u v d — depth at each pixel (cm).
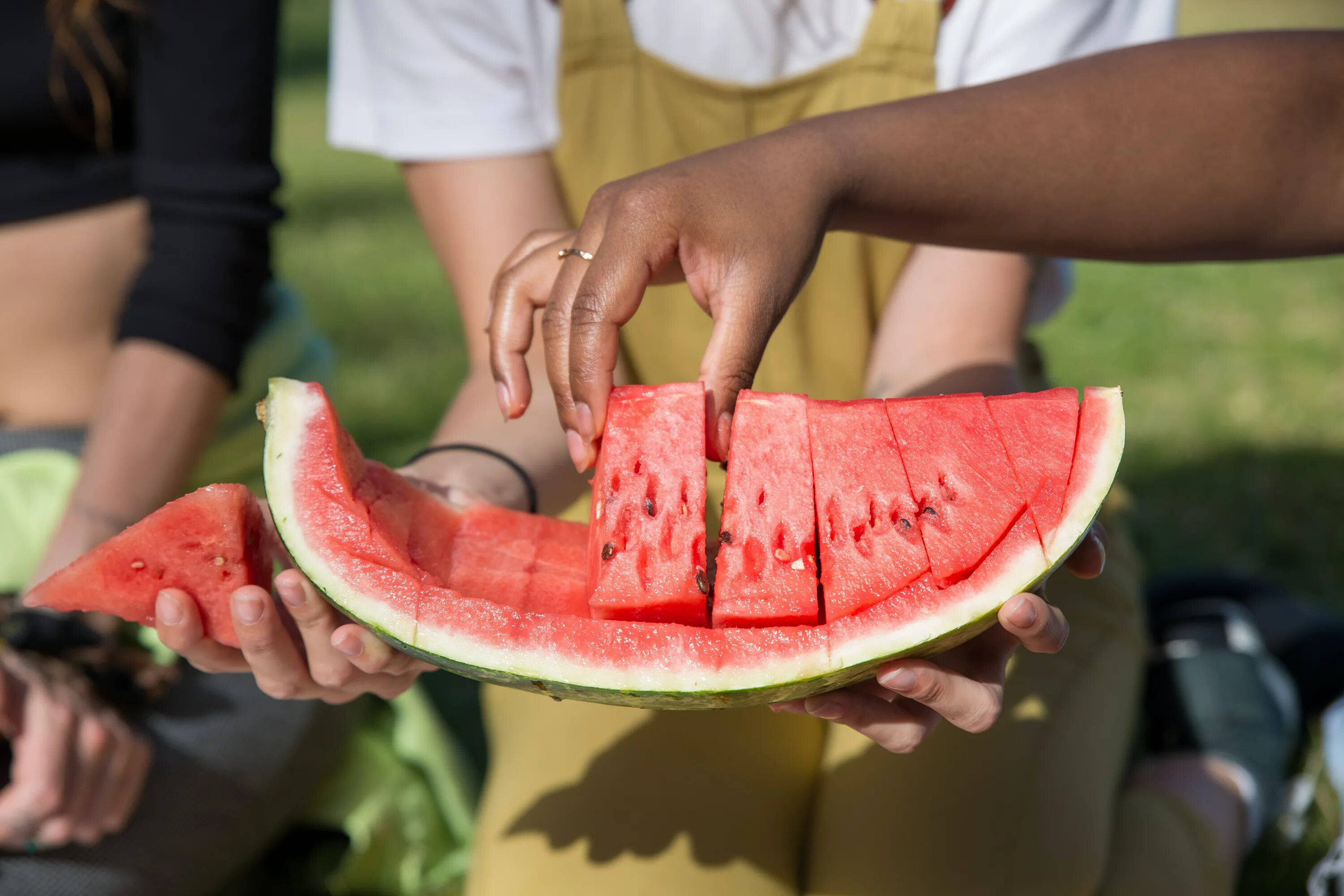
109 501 216
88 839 198
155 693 217
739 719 192
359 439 452
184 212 234
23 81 230
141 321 227
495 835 181
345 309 634
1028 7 209
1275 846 253
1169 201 149
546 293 147
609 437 138
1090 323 582
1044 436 140
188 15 231
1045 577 132
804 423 141
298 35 1833
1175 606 300
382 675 155
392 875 255
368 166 1032
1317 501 388
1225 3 1722
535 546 160
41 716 193
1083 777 183
